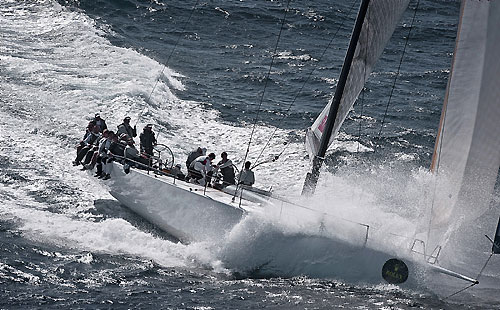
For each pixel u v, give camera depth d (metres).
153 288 40.00
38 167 62.12
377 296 40.38
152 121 78.38
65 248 45.59
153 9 136.00
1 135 67.50
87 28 112.25
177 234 49.22
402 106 102.81
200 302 38.31
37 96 78.81
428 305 39.31
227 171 53.78
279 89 103.06
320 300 39.34
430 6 185.38
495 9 38.03
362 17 44.31
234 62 115.56
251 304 38.34
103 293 38.66
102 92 82.88
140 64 99.00
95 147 60.31
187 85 97.88
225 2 150.00
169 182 50.31
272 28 141.38
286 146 77.62
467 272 41.62
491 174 38.41
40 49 98.38
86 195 58.16
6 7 118.06
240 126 83.06
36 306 36.22
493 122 38.06
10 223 49.28
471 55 38.59
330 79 111.81
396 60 135.75
